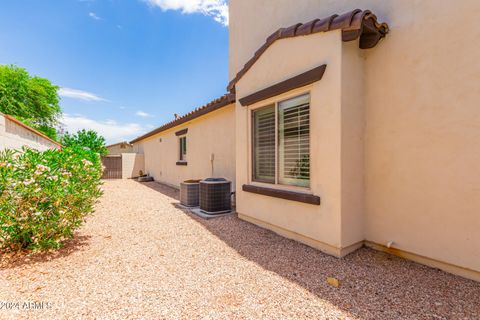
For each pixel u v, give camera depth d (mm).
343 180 3545
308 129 4117
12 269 3195
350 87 3637
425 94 3219
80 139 22016
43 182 3617
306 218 4078
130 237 4602
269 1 6320
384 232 3678
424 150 3234
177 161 12047
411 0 3354
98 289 2719
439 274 3025
